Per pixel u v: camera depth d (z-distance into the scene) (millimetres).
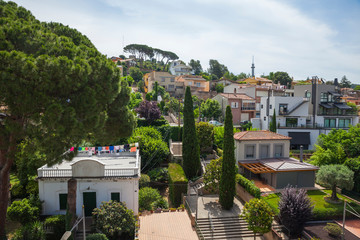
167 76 92000
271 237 22234
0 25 13844
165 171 33281
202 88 97125
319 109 54750
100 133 18156
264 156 33656
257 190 25891
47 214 22875
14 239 18250
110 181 23266
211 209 26594
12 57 12430
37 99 13219
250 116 67250
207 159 38844
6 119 13734
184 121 33375
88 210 23188
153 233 22250
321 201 27203
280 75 110812
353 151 31484
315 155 33156
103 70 16125
